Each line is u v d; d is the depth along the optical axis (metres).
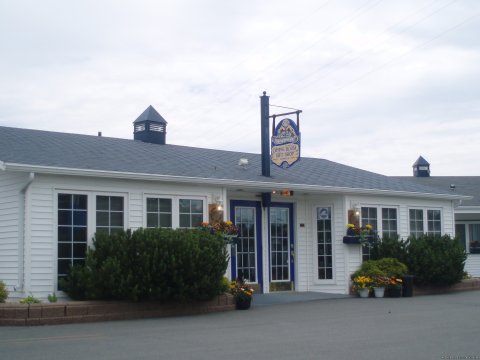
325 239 19.50
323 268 19.47
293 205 19.66
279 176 19.19
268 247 18.80
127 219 14.80
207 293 13.88
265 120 19.34
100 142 18.20
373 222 20.05
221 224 16.02
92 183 14.30
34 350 9.19
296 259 19.39
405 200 20.98
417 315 13.58
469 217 27.83
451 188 30.19
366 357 8.64
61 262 13.69
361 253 19.45
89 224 14.15
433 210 21.92
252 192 18.44
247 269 18.28
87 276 13.13
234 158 20.92
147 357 8.62
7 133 16.91
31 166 13.10
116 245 13.35
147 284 13.08
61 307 12.27
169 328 11.62
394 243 19.50
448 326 11.77
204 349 9.27
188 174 15.97
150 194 15.27
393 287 18.33
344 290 18.94
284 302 16.58
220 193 16.61
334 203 19.44
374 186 20.31
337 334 10.80
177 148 20.31
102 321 12.68
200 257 13.69
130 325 12.07
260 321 12.67
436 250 19.81
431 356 8.73
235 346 9.55
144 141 20.55
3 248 13.95
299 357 8.62
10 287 13.58
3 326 11.82
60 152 15.38
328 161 24.62
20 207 13.52
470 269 27.17
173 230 14.19
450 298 17.94
